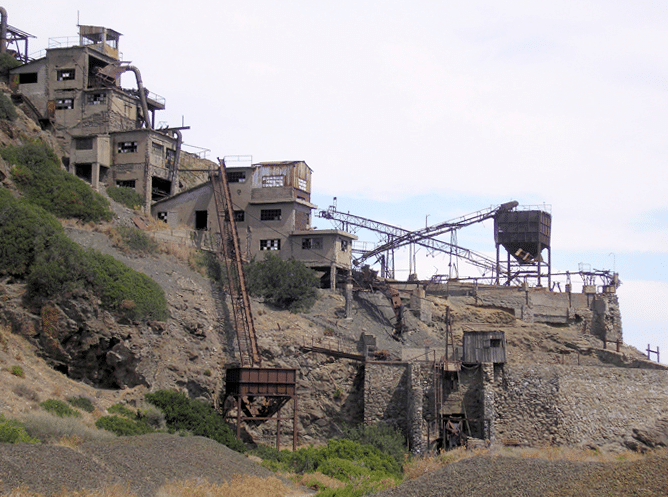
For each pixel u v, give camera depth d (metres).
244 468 46.50
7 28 99.38
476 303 91.19
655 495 31.52
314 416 67.62
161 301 63.81
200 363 63.59
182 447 46.03
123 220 78.88
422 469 51.19
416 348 74.62
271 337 70.31
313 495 44.06
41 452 35.94
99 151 86.50
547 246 102.00
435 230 103.94
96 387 58.38
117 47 99.62
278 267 79.81
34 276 58.28
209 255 78.88
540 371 66.81
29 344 56.69
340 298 82.75
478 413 66.50
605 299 92.31
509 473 37.41
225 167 88.88
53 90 92.44
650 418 67.81
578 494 32.94
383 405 67.38
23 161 73.94
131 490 35.28
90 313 58.59
